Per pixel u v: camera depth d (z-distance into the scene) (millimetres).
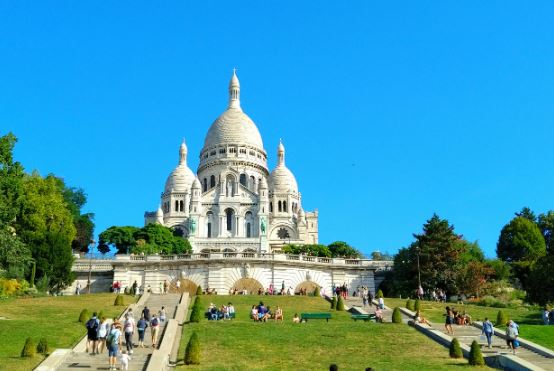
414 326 45844
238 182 153500
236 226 148750
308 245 125250
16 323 43094
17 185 63906
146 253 92625
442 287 79500
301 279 82312
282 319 51438
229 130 169375
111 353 32812
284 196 163250
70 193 114812
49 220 83812
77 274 83812
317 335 42469
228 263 79875
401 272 82562
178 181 159000
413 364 35281
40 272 76312
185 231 151375
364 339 41625
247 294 71562
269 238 150625
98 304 56969
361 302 65250
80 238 111062
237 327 44688
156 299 60062
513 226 112938
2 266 66375
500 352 38594
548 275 67000
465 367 34781
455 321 49875
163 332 42469
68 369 33000
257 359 36438
